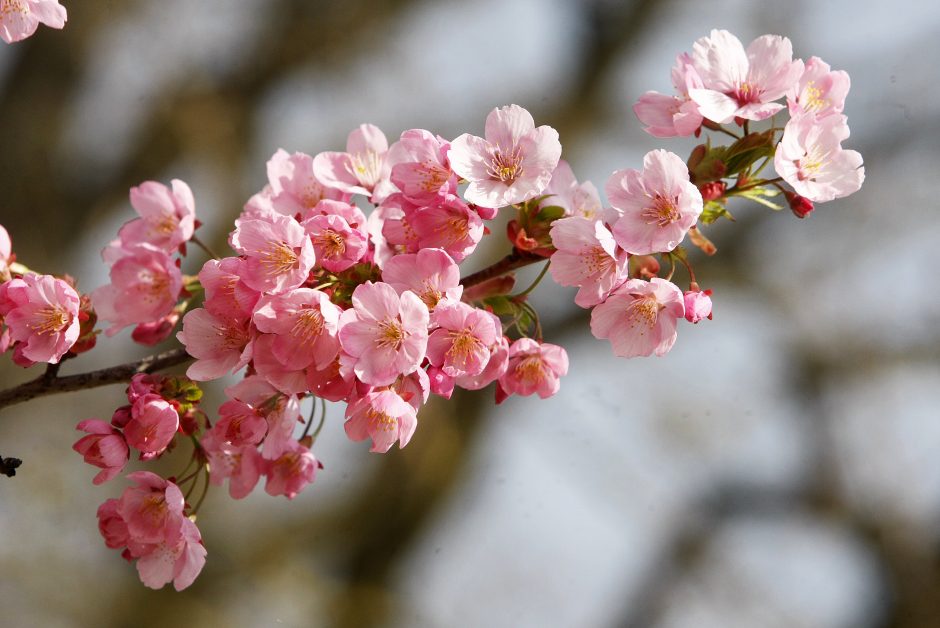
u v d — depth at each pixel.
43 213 9.42
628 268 2.72
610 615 11.46
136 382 2.68
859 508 10.80
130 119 10.15
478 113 10.66
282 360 2.41
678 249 2.70
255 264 2.45
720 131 2.70
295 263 2.44
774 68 2.68
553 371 2.77
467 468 10.45
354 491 10.12
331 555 10.05
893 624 10.45
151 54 10.14
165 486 2.67
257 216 2.48
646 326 2.65
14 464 2.76
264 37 10.38
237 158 10.14
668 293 2.58
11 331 2.70
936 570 10.49
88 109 10.04
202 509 9.50
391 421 2.45
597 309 2.65
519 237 2.69
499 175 2.58
